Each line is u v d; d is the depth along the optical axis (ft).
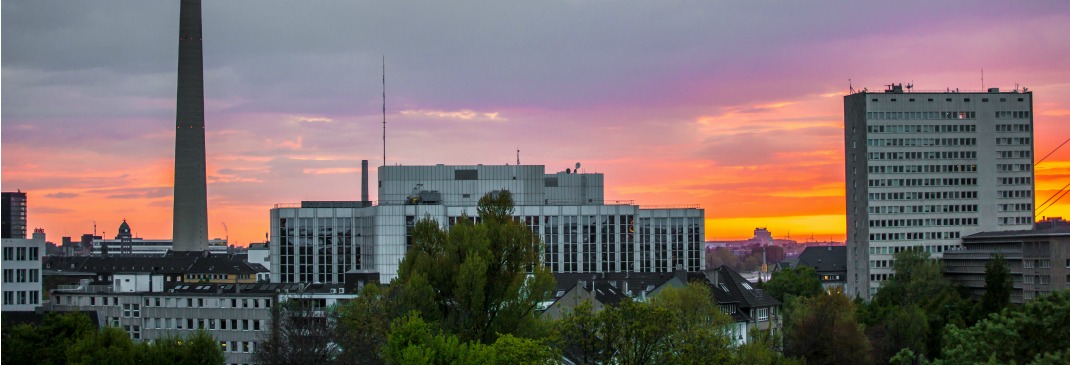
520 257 602.44
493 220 614.34
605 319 529.86
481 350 516.73
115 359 649.61
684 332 559.79
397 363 521.24
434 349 510.58
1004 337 472.44
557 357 523.70
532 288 591.78
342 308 655.76
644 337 531.09
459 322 577.02
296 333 622.13
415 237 624.18
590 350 539.70
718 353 549.54
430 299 581.12
